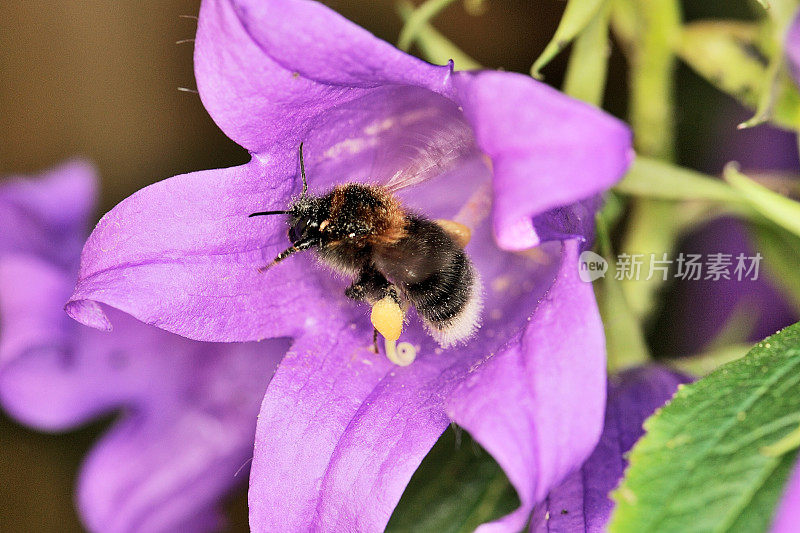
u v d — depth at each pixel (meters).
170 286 0.21
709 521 0.20
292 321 0.22
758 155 0.24
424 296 0.22
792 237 0.23
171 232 0.21
